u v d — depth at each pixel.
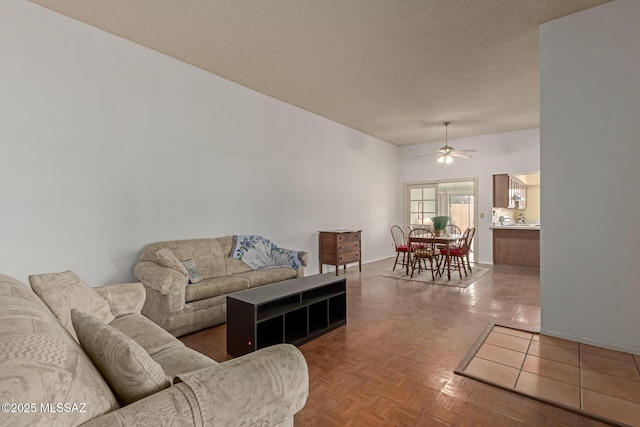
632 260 2.48
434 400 1.89
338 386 2.04
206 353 2.54
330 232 5.34
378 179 7.24
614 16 2.53
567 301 2.75
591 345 2.63
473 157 6.96
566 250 2.75
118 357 0.87
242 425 0.94
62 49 2.74
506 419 1.72
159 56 3.39
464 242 5.45
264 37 3.04
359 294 4.27
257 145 4.46
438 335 2.87
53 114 2.70
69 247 2.79
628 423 1.67
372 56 3.39
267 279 3.62
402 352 2.53
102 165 2.99
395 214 7.90
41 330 0.81
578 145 2.68
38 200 2.63
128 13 2.70
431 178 7.55
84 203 2.88
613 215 2.55
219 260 3.64
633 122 2.47
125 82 3.14
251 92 4.36
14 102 2.51
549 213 2.82
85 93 2.88
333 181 5.87
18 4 2.53
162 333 1.86
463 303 3.84
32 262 2.60
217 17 2.74
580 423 1.69
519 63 3.54
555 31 2.76
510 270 5.94
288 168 4.95
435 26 2.84
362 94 4.49
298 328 2.93
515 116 5.46
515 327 3.02
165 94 3.45
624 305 2.52
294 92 4.46
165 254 2.99
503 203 6.61
